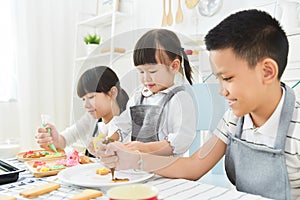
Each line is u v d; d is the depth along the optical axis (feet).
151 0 6.67
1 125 6.68
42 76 7.21
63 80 7.61
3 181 2.26
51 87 7.30
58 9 7.52
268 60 2.10
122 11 6.84
